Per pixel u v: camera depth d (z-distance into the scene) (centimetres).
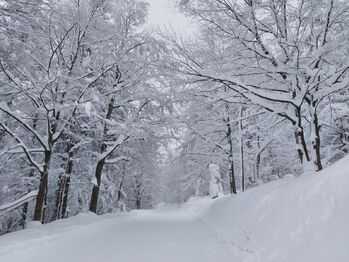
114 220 1537
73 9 1404
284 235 560
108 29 1592
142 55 1766
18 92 1257
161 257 681
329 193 507
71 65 1368
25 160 2008
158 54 1697
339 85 912
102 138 1903
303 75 943
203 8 999
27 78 1267
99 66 1475
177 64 991
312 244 451
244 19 984
